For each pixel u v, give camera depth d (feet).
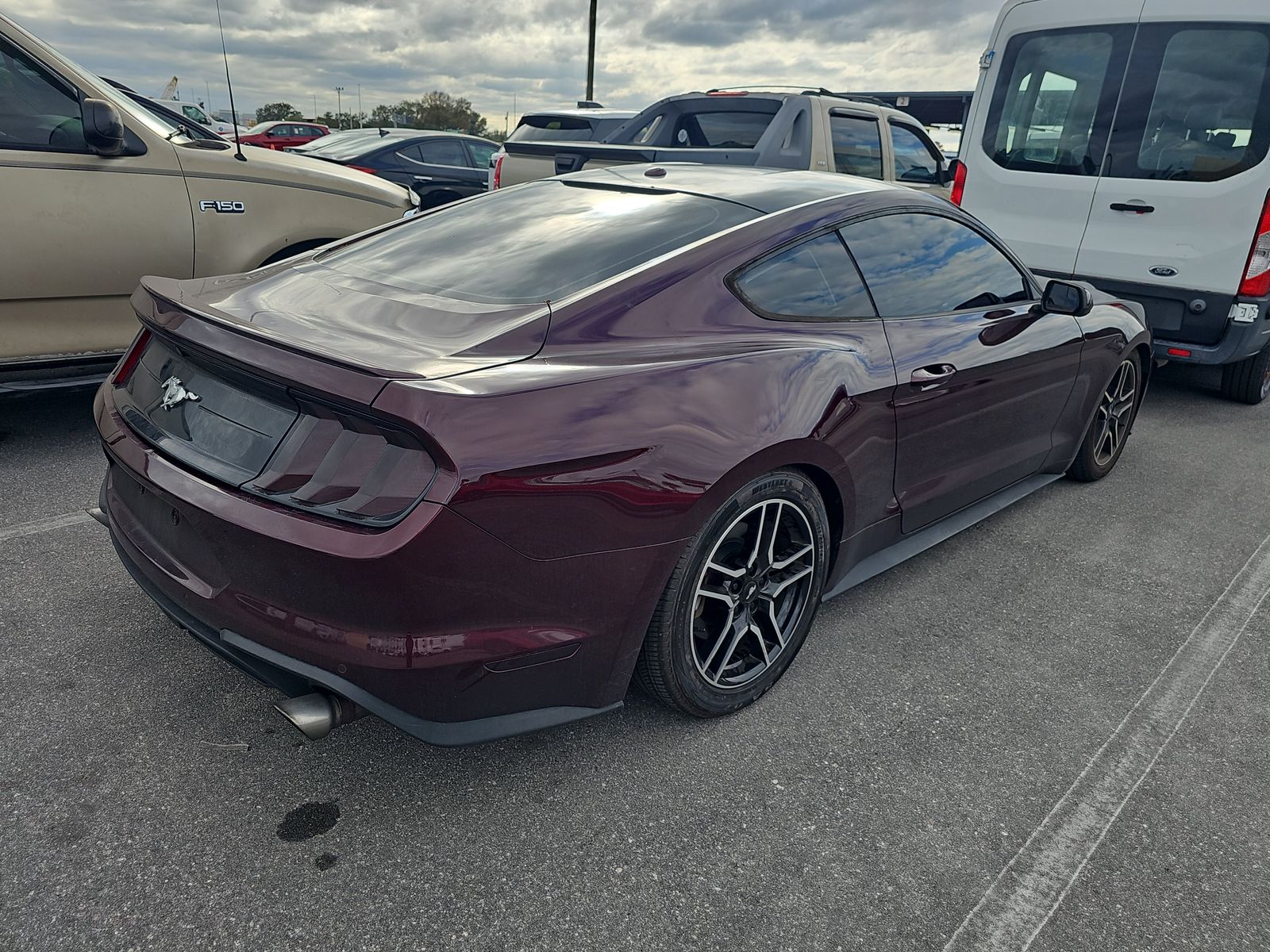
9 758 6.76
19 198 11.90
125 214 12.74
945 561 11.31
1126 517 13.00
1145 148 17.81
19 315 12.26
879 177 24.23
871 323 8.60
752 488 7.10
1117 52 17.97
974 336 9.70
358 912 5.64
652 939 5.59
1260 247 16.61
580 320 6.79
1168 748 7.82
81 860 5.87
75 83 12.37
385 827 6.37
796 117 22.02
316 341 6.38
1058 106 18.99
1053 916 5.97
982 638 9.49
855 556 8.89
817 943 5.65
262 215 14.12
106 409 7.60
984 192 20.42
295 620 5.79
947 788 7.13
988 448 10.54
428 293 7.36
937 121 58.59
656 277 7.27
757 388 7.04
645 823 6.56
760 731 7.70
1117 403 13.85
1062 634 9.67
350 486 5.64
